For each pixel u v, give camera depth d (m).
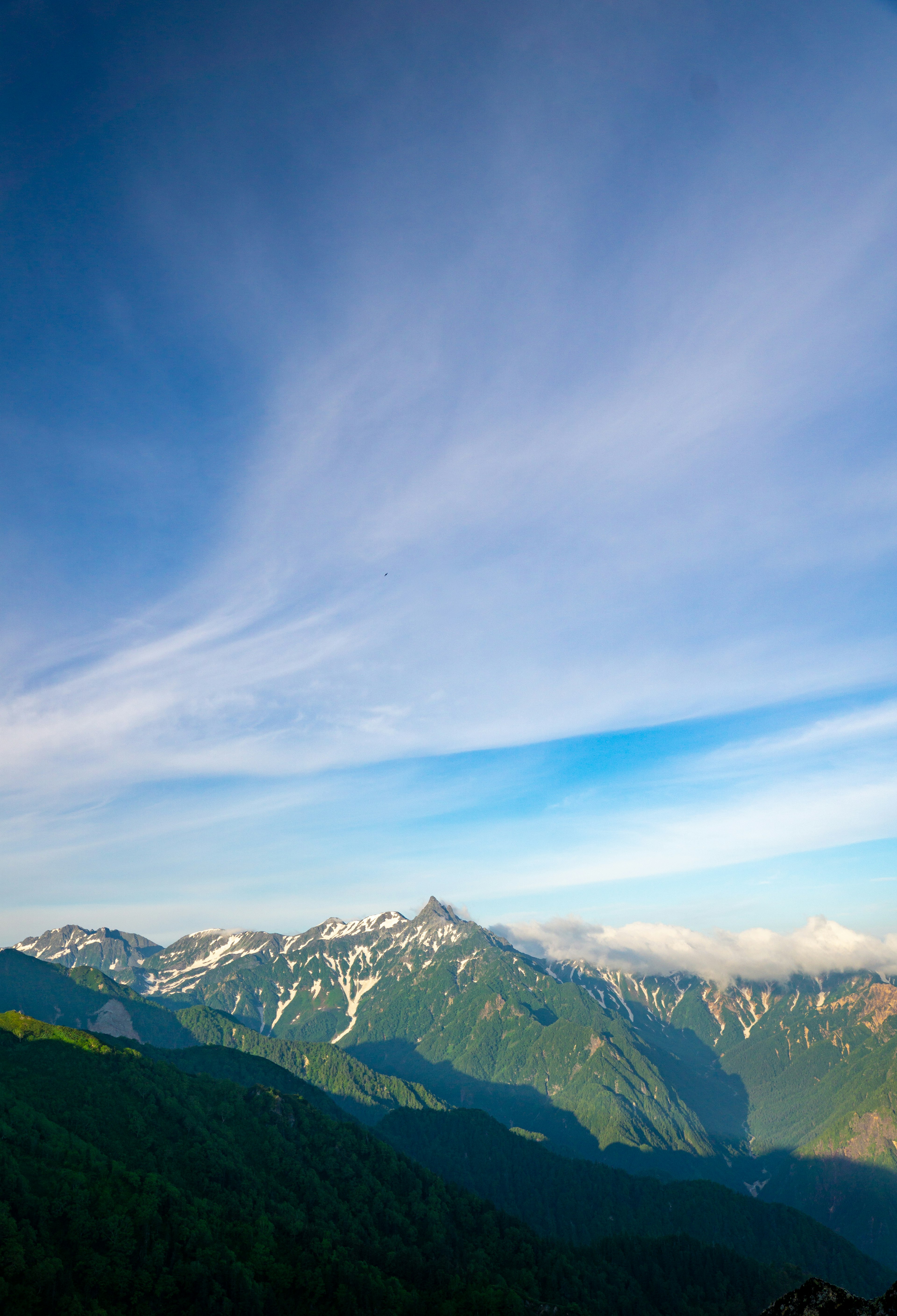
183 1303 183.25
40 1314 165.25
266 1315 193.75
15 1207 179.38
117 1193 198.75
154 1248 189.50
